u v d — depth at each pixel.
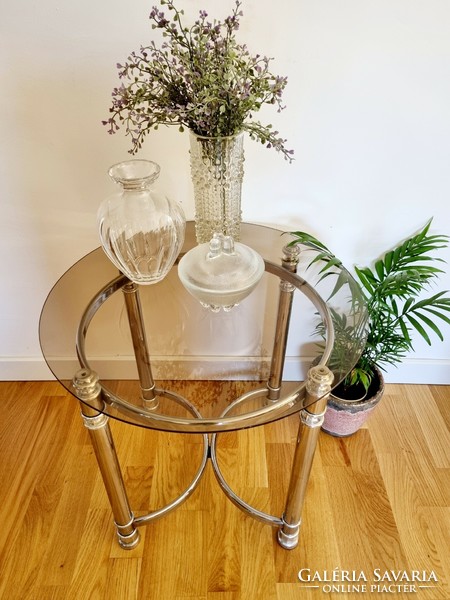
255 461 1.49
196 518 1.35
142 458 1.49
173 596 1.21
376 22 1.02
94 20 1.02
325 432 1.56
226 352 1.11
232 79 0.86
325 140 1.19
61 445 1.54
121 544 1.29
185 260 1.07
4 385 1.73
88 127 1.17
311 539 1.31
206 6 1.01
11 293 1.52
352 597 1.21
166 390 1.02
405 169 1.24
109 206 1.03
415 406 1.66
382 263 1.34
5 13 1.01
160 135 1.17
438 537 1.32
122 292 1.20
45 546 1.30
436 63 1.07
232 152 0.96
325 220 1.34
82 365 0.99
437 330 1.27
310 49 1.05
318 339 1.11
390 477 1.45
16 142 1.20
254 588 1.22
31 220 1.35
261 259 1.09
